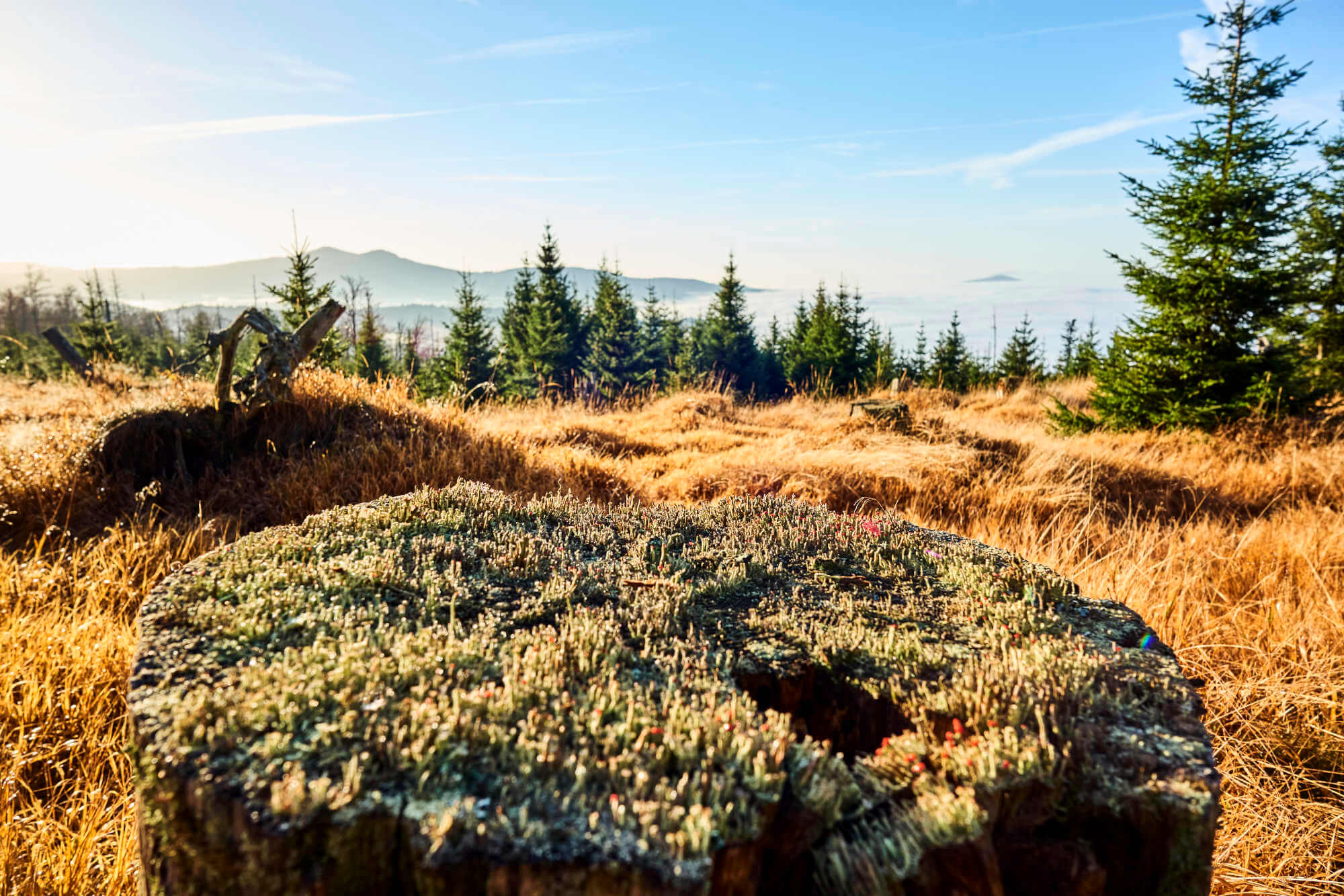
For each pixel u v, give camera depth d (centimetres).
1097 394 1095
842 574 246
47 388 992
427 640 168
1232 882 241
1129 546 532
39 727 282
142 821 139
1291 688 336
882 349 3303
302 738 133
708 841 114
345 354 2356
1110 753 148
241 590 194
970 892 127
